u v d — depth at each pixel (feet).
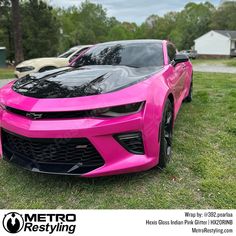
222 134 13.78
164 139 9.98
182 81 15.65
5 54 85.92
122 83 9.58
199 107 19.04
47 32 95.81
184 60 13.84
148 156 9.19
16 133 9.12
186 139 13.19
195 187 9.31
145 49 13.82
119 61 13.19
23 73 29.86
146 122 8.92
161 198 8.77
